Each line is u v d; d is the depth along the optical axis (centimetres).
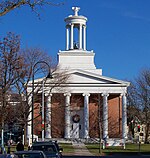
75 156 4884
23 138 6066
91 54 8850
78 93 8038
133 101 8850
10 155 1552
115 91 8006
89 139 7681
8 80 3934
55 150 2714
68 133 7738
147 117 8062
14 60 3869
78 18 9175
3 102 3947
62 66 8644
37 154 1939
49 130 7325
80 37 9188
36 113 7231
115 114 8219
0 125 4025
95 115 8106
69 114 7700
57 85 6944
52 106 7669
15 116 5325
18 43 3944
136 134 8819
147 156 5112
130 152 5712
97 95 8169
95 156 4984
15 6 1564
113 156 5059
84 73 8000
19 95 5481
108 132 8069
